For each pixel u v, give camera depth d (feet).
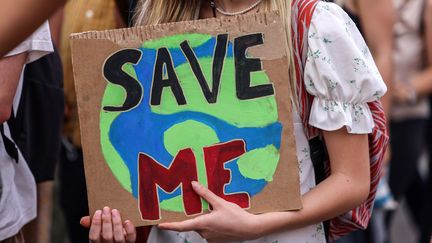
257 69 9.68
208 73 9.72
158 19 10.59
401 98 21.03
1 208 11.65
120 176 9.78
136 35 9.74
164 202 9.78
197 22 9.71
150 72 9.75
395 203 20.97
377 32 18.58
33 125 13.17
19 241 12.35
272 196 9.75
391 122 21.42
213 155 9.74
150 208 9.78
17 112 12.10
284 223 9.82
